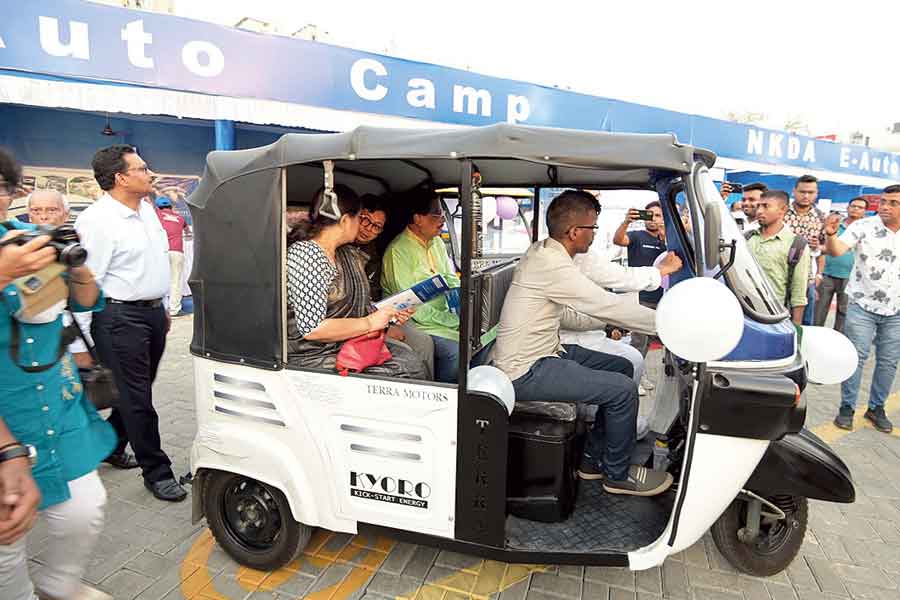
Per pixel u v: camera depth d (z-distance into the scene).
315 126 4.79
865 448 4.08
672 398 2.75
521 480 2.36
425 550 2.72
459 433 2.07
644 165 1.94
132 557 2.65
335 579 2.51
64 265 1.59
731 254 2.07
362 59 4.84
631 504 2.48
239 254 2.22
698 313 1.86
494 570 2.58
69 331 1.81
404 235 3.41
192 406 4.54
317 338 2.17
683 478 2.10
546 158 1.89
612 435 2.46
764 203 4.22
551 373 2.42
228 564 2.61
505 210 3.63
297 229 2.41
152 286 3.04
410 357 2.50
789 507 2.49
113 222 2.87
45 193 3.47
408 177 3.15
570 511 2.42
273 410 2.27
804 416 2.11
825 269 6.21
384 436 2.15
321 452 2.24
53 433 1.70
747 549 2.52
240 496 2.53
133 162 2.90
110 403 1.95
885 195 4.09
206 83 4.38
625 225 4.75
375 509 2.23
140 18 4.14
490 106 5.45
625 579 2.53
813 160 8.40
